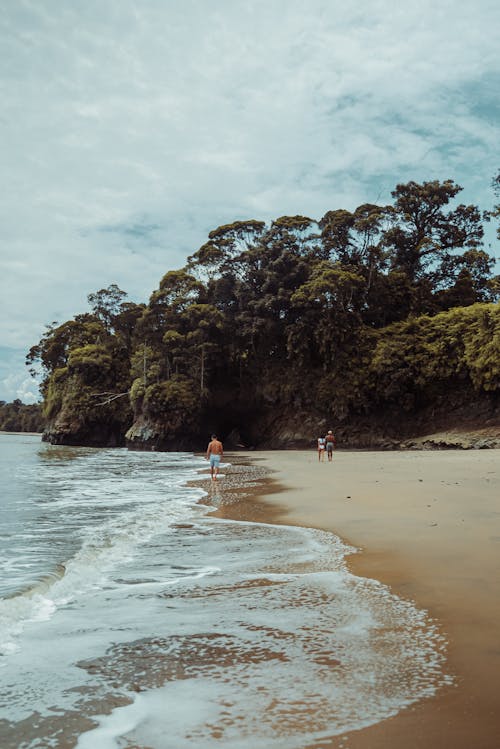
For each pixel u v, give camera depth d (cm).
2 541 942
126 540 937
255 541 901
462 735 297
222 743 300
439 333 5372
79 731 319
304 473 2367
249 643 450
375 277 6141
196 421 5709
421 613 507
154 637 474
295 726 314
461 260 6425
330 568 692
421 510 1146
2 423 15350
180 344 5859
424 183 6712
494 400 4953
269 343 6094
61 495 1681
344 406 5522
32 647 457
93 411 6681
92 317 8412
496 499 1284
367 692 353
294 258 6044
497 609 514
